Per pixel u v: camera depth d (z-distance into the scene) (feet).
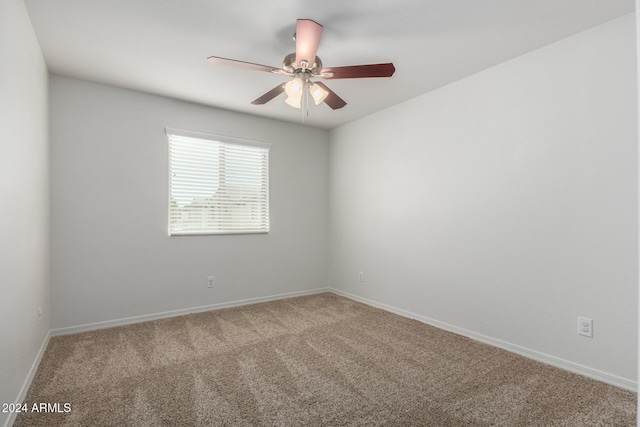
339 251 14.35
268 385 6.53
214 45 7.71
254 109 12.16
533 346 7.82
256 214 13.07
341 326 10.13
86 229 9.68
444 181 9.95
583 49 7.02
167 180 11.03
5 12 4.97
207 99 11.14
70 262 9.43
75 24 6.81
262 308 12.16
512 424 5.34
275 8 6.30
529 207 7.92
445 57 8.20
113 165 10.09
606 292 6.70
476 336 9.05
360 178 13.23
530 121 7.90
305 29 5.56
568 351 7.23
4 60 4.91
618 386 6.49
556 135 7.43
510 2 6.08
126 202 10.30
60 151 9.30
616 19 6.57
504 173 8.43
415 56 8.15
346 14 6.47
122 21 6.72
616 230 6.57
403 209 11.33
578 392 6.30
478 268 9.02
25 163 6.23
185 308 11.37
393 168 11.73
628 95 6.42
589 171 6.92
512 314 8.25
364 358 7.82
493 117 8.68
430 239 10.39
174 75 9.30
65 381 6.67
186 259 11.41
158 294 10.86
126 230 10.30
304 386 6.50
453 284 9.68
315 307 12.31
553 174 7.48
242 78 9.48
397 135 11.57
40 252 7.68
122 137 10.24
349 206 13.80
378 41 7.47
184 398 6.06
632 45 6.38
